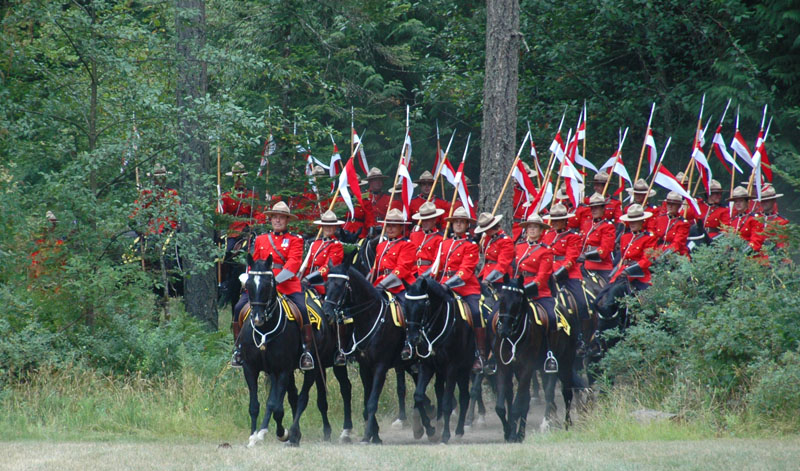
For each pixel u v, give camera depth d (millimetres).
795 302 37031
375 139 92812
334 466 27453
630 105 73000
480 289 40719
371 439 36906
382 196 58594
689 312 41250
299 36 74938
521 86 77375
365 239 53562
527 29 75875
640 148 78938
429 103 85500
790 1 68688
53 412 39781
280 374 35531
